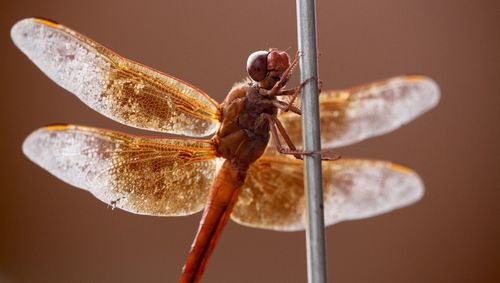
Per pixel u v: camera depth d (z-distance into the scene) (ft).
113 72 1.14
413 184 1.21
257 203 1.20
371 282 1.55
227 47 1.52
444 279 1.55
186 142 1.16
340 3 1.55
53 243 1.55
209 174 1.17
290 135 1.20
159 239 1.53
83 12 1.53
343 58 1.54
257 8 1.53
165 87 1.15
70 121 1.55
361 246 1.56
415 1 1.56
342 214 1.21
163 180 1.16
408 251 1.56
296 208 1.20
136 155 1.15
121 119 1.15
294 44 1.52
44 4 1.54
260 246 1.55
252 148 1.15
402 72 1.54
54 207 1.56
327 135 1.21
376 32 1.55
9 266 1.55
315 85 1.04
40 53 1.12
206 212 1.16
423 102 1.20
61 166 1.13
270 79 1.13
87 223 1.55
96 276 1.54
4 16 1.56
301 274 1.54
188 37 1.53
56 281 1.54
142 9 1.53
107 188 1.14
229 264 1.55
